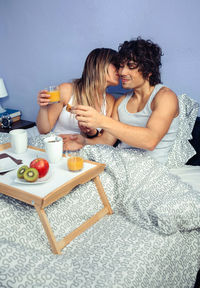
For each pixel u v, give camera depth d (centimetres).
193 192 125
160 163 145
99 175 136
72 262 95
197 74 179
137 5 185
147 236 110
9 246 94
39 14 232
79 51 221
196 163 171
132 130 127
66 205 121
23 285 84
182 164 164
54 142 118
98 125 124
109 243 105
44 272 88
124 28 195
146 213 119
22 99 274
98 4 199
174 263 112
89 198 127
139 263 97
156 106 140
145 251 102
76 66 228
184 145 166
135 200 127
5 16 253
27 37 247
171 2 173
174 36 179
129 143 129
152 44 145
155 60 145
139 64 140
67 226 115
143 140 128
